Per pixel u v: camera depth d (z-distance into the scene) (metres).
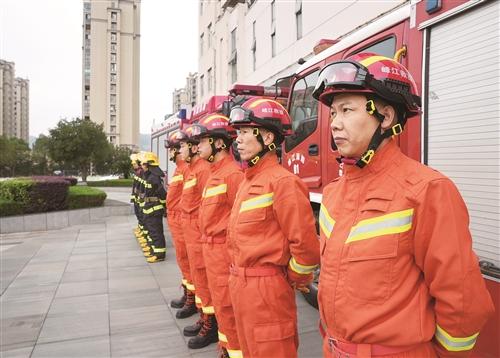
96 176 48.12
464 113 2.15
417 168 1.36
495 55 1.97
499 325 1.89
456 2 2.21
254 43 14.16
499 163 1.93
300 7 10.34
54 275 6.20
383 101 1.40
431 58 2.42
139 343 3.70
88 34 76.62
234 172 3.02
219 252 2.93
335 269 1.41
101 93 71.25
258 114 2.32
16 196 10.96
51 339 3.82
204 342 3.59
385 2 6.69
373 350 1.33
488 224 1.98
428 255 1.26
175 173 4.91
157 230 6.99
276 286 2.19
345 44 3.61
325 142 3.82
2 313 4.54
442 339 1.30
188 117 9.46
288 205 2.13
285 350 2.19
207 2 21.61
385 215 1.32
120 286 5.54
